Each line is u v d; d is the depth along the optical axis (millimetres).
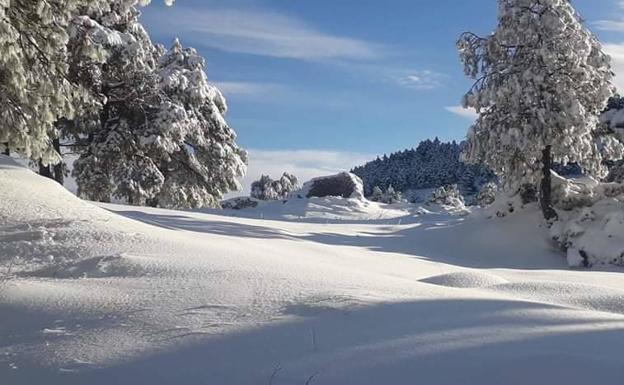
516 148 23594
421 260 15523
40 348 4504
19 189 10648
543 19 23250
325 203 43094
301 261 8453
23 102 11820
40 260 7363
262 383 3711
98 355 4297
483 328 4562
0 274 6812
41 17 11148
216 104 33281
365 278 6902
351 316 4867
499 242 22438
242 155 33500
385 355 3982
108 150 27328
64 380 3963
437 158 119125
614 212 21047
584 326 4770
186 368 4008
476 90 24359
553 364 3707
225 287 5801
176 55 31516
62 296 5660
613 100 28688
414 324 4676
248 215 35094
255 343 4348
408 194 108188
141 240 8172
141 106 28156
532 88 23094
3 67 11227
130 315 5062
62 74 12586
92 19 25953
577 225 21516
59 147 27203
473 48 24641
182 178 31953
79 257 7363
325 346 4230
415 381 3586
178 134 28078
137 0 13984
